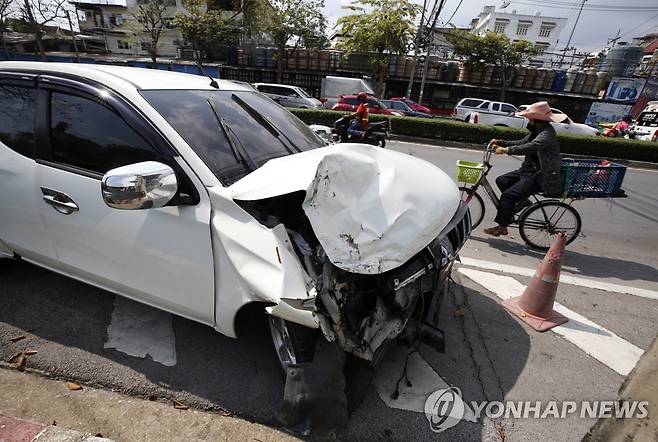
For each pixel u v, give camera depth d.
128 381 2.20
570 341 2.84
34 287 2.98
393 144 13.53
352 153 1.94
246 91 3.10
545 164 4.05
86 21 36.09
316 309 1.70
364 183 1.87
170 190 1.85
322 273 1.75
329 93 21.12
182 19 24.70
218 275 2.01
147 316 2.74
